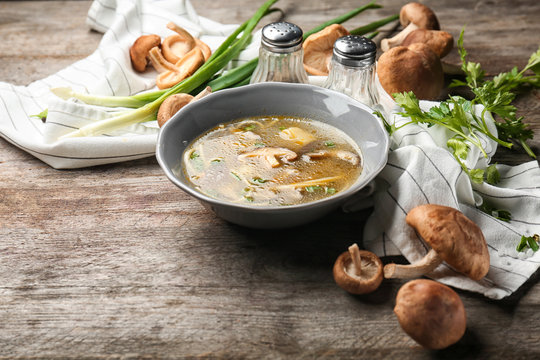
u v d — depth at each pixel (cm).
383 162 61
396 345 57
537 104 83
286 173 64
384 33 97
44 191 71
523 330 58
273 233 66
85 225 67
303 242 65
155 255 64
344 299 60
